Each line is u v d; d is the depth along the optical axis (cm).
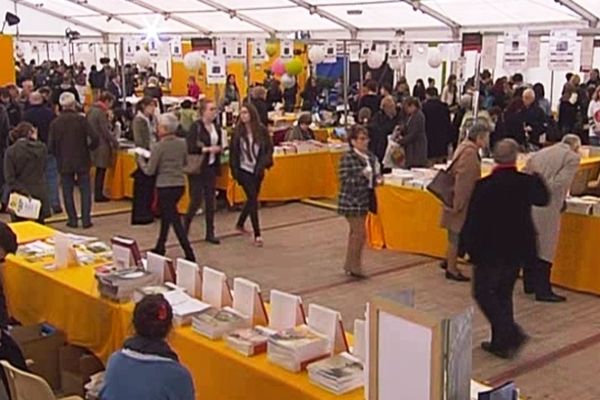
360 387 284
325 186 1020
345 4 1334
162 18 1711
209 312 350
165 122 676
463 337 222
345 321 558
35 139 775
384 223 764
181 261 398
